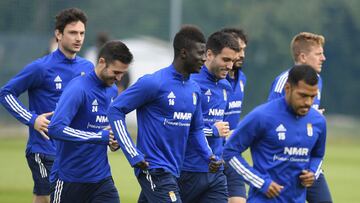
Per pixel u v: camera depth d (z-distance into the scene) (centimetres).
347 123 12862
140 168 2661
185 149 2819
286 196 2516
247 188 4484
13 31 10875
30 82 3156
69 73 3195
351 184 5922
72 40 3164
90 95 2791
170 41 11706
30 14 10931
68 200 2819
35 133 3212
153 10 12181
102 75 2784
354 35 12950
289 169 2509
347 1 12988
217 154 3088
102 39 5350
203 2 12775
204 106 3069
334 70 12988
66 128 2706
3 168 6275
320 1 13125
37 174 3231
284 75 3064
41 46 10631
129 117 10469
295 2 13200
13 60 10512
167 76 2734
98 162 2800
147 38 12150
